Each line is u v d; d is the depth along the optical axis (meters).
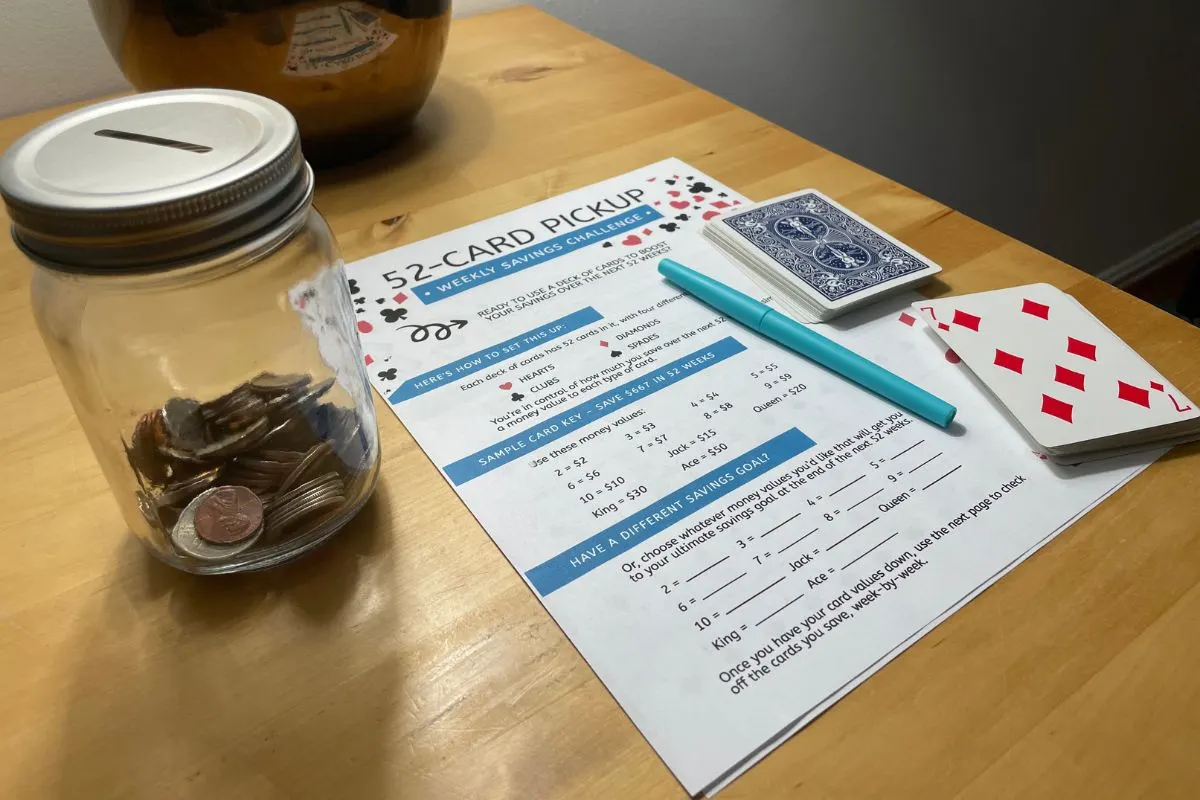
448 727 0.29
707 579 0.34
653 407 0.42
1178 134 1.74
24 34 0.67
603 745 0.28
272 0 0.49
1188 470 0.38
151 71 0.53
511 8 0.86
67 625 0.32
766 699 0.30
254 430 0.34
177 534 0.33
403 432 0.41
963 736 0.29
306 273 0.33
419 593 0.33
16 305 0.48
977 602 0.33
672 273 0.49
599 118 0.67
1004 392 0.41
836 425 0.41
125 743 0.29
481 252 0.53
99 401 0.33
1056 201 1.61
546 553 0.35
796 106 1.12
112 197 0.25
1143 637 0.31
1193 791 0.27
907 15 1.14
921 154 1.32
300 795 0.27
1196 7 1.55
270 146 0.28
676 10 0.95
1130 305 0.47
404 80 0.57
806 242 0.51
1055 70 1.40
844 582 0.33
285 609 0.33
